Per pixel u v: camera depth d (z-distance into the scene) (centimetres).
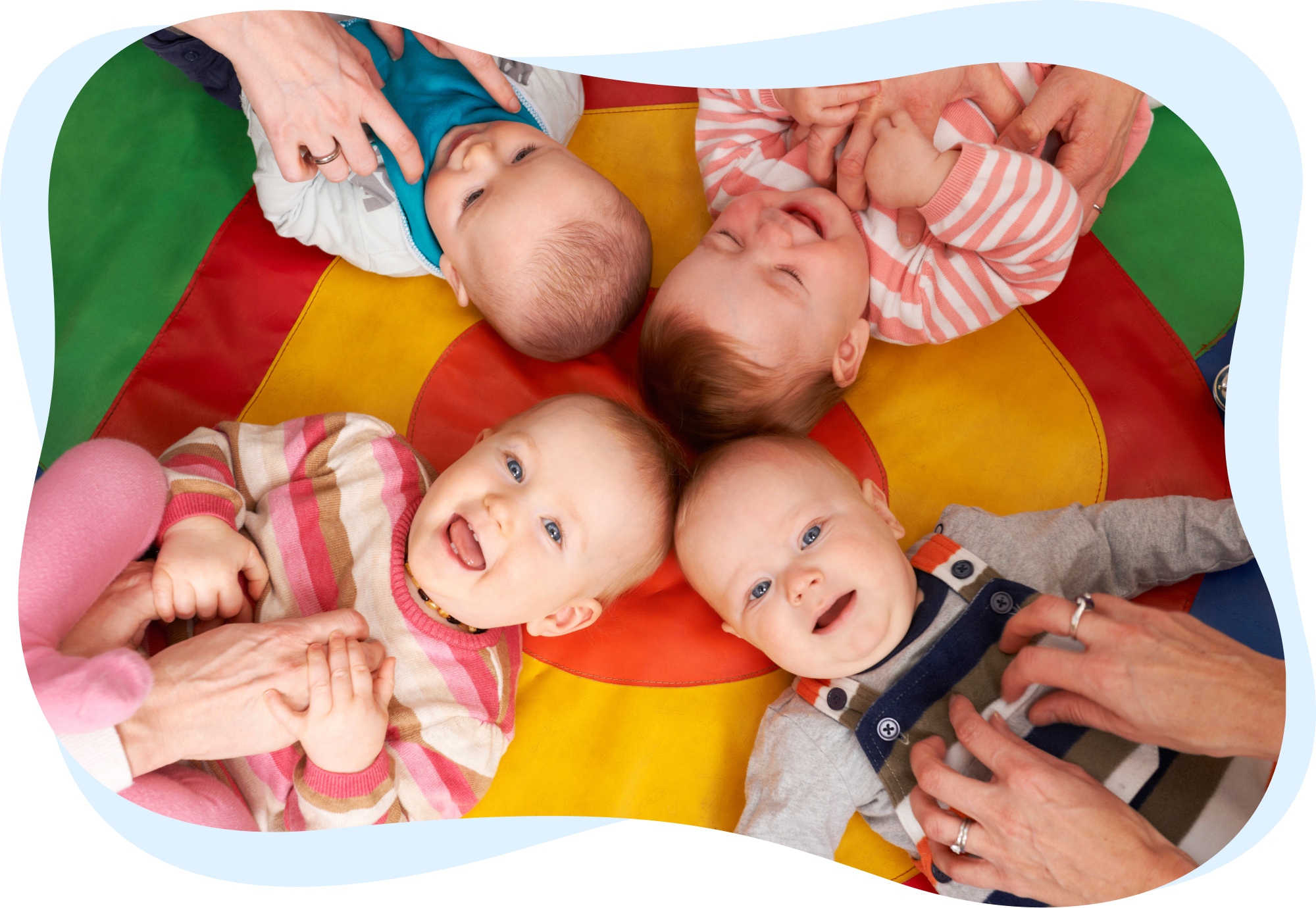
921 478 70
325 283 73
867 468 71
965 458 70
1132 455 67
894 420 71
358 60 70
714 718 70
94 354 67
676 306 70
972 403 70
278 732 64
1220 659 61
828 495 68
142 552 66
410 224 71
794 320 70
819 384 71
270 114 67
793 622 67
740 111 71
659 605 72
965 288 69
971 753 65
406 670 69
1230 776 61
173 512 66
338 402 73
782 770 69
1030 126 66
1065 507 68
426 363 73
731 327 70
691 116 72
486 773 69
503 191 70
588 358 74
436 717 68
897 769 66
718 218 71
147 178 68
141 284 68
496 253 70
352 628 68
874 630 67
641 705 71
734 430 72
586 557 70
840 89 66
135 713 61
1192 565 65
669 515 71
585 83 72
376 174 70
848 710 68
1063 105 66
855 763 68
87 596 62
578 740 70
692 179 72
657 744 70
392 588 70
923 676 67
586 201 70
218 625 67
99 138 66
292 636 66
